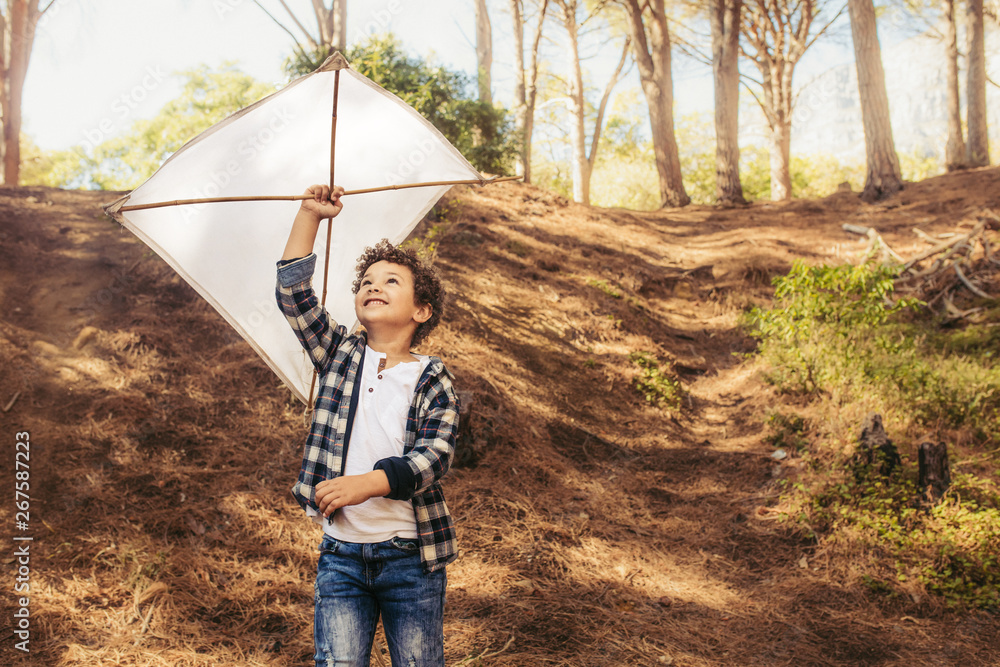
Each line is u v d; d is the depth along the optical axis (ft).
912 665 11.15
